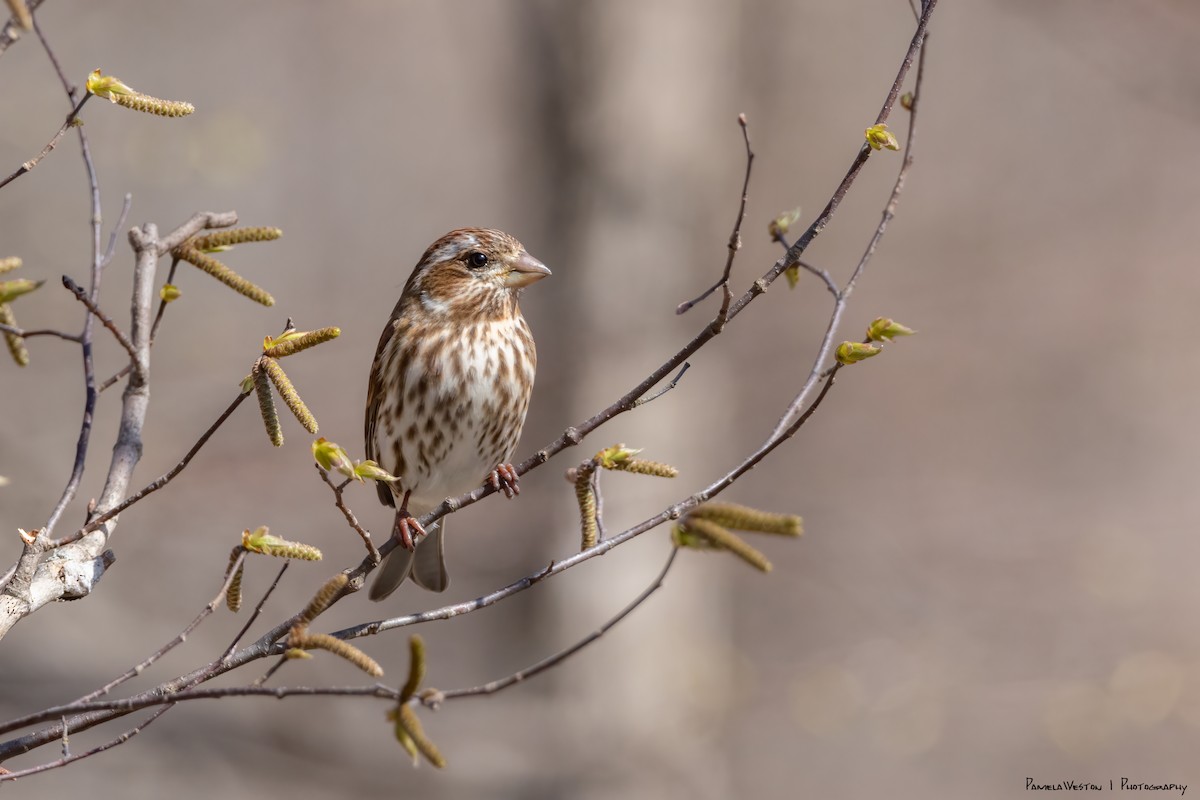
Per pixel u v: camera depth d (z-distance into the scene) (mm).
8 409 14203
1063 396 19906
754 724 18422
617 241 14766
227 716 13828
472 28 20891
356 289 18641
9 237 13898
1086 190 19828
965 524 17172
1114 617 15688
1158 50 14867
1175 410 20266
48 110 13727
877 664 14836
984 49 20219
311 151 20703
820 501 16688
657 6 14930
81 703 4648
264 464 14898
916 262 18391
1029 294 18422
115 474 5668
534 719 14672
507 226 17094
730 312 5500
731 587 17609
